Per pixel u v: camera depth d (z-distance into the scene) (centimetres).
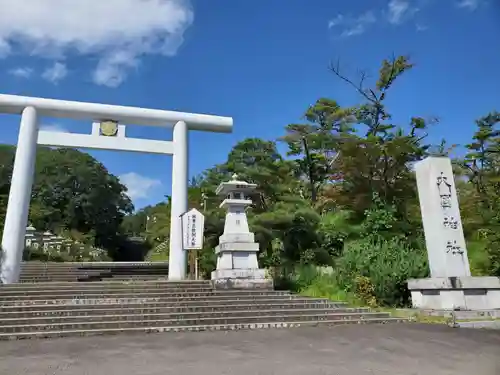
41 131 1562
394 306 1234
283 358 614
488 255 1491
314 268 1608
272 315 1010
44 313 915
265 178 2455
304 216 1889
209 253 1783
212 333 847
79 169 4266
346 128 2580
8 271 1372
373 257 1400
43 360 597
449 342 748
